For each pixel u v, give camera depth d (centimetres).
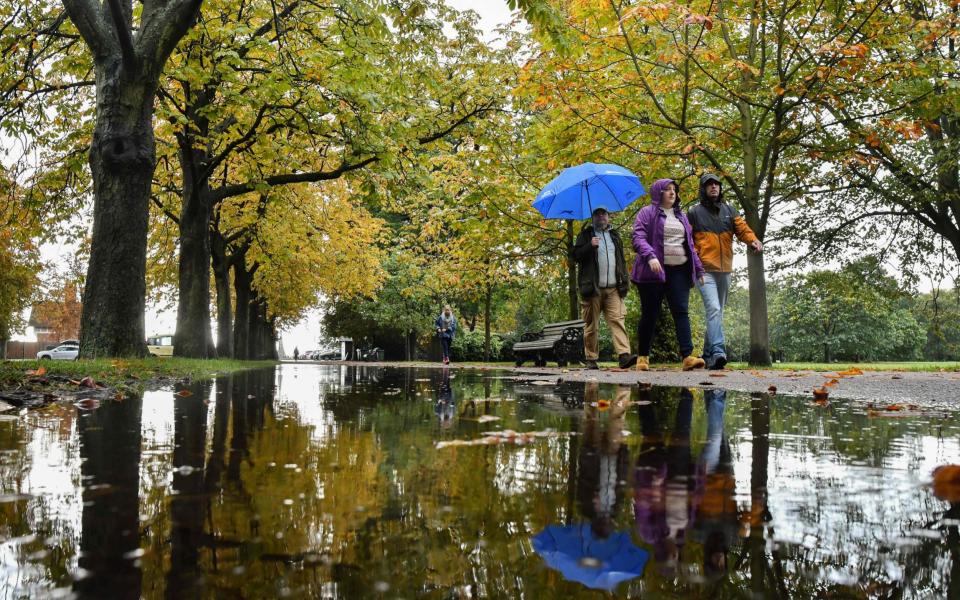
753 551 99
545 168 1470
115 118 912
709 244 894
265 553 99
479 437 240
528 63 1096
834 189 1603
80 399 452
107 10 966
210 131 1295
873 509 127
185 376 780
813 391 489
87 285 914
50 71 1352
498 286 2730
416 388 590
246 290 2819
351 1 1090
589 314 971
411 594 79
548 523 116
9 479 161
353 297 3344
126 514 124
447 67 1490
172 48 945
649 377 740
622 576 86
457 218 1549
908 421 293
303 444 225
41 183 1442
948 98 1122
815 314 5925
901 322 6391
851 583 83
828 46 922
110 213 916
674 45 1022
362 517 121
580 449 209
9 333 4559
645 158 1311
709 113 1563
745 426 272
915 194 1562
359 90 1162
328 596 79
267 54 1243
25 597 80
